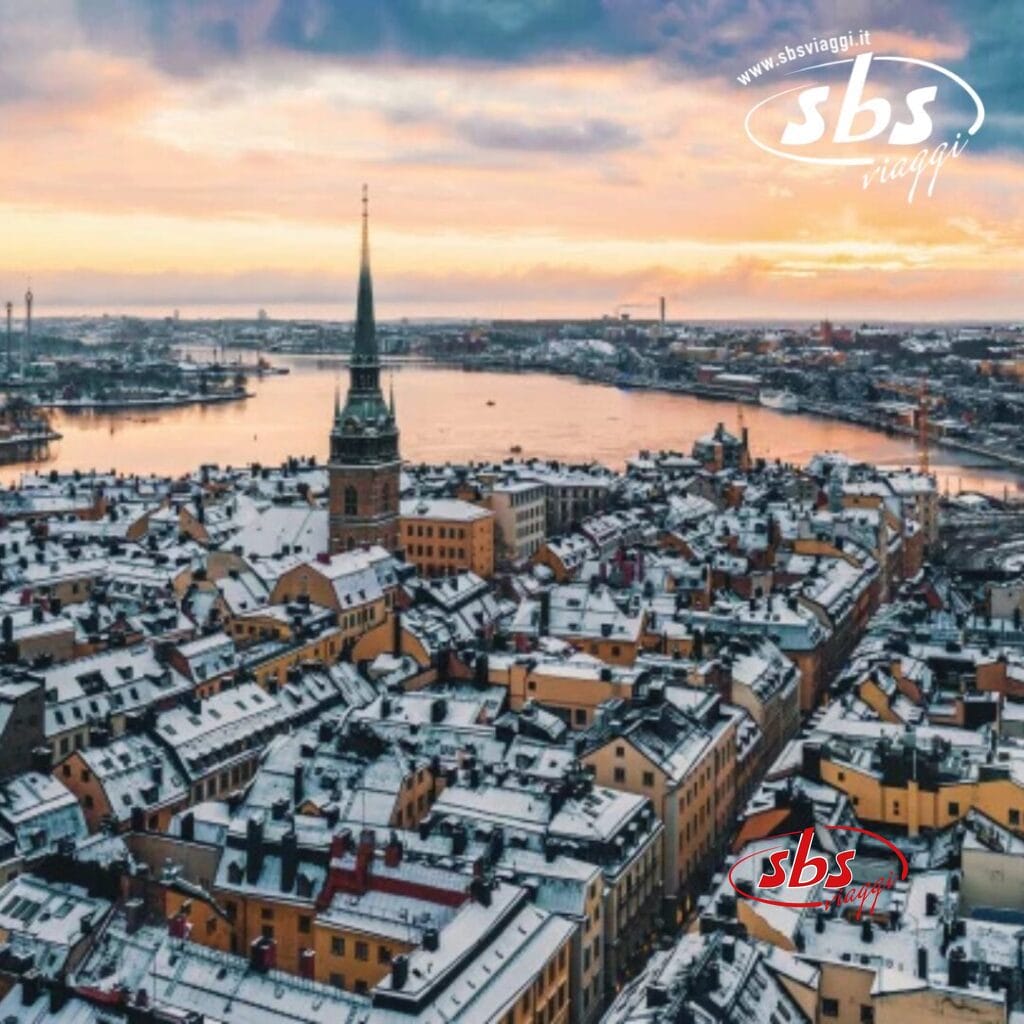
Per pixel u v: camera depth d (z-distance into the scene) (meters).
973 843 146.75
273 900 143.12
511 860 146.00
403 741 176.62
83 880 134.88
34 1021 116.44
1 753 180.25
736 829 192.88
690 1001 113.19
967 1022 113.62
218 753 191.00
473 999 119.06
